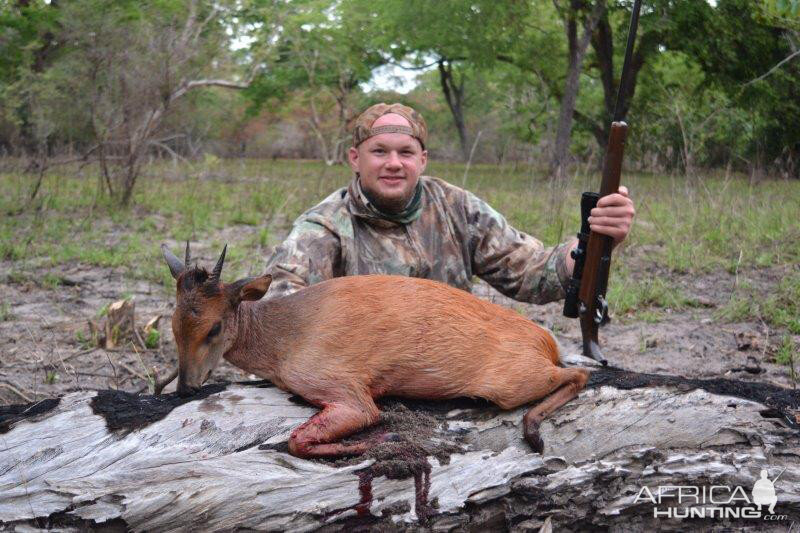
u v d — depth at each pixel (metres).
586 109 30.95
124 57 14.11
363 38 30.97
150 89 14.17
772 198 13.66
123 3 14.55
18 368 6.12
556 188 14.48
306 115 38.91
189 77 15.34
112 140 14.59
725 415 3.44
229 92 33.97
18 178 15.75
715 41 21.95
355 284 3.62
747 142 22.44
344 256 4.61
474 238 4.83
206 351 3.45
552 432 3.43
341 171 23.77
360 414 3.33
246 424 3.36
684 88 28.00
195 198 15.09
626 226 3.73
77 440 3.28
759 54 22.16
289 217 12.95
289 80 31.45
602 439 3.43
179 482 3.16
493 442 3.44
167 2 15.29
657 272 9.31
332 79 31.94
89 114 14.49
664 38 22.84
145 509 3.09
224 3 15.66
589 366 3.88
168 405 3.43
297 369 3.42
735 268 9.30
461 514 3.24
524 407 3.50
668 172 20.47
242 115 36.50
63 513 3.10
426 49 30.56
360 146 4.57
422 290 3.58
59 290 8.45
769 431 3.42
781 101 22.38
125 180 14.28
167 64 14.16
